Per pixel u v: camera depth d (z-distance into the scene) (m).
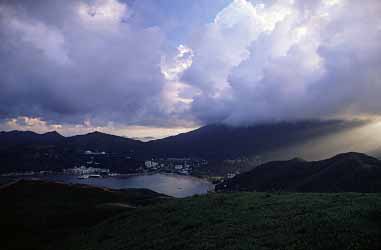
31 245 38.66
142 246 23.64
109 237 30.94
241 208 28.75
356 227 18.48
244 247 18.11
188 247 20.52
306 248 16.81
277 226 21.19
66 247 33.41
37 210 51.09
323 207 24.69
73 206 53.59
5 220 46.50
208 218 27.12
